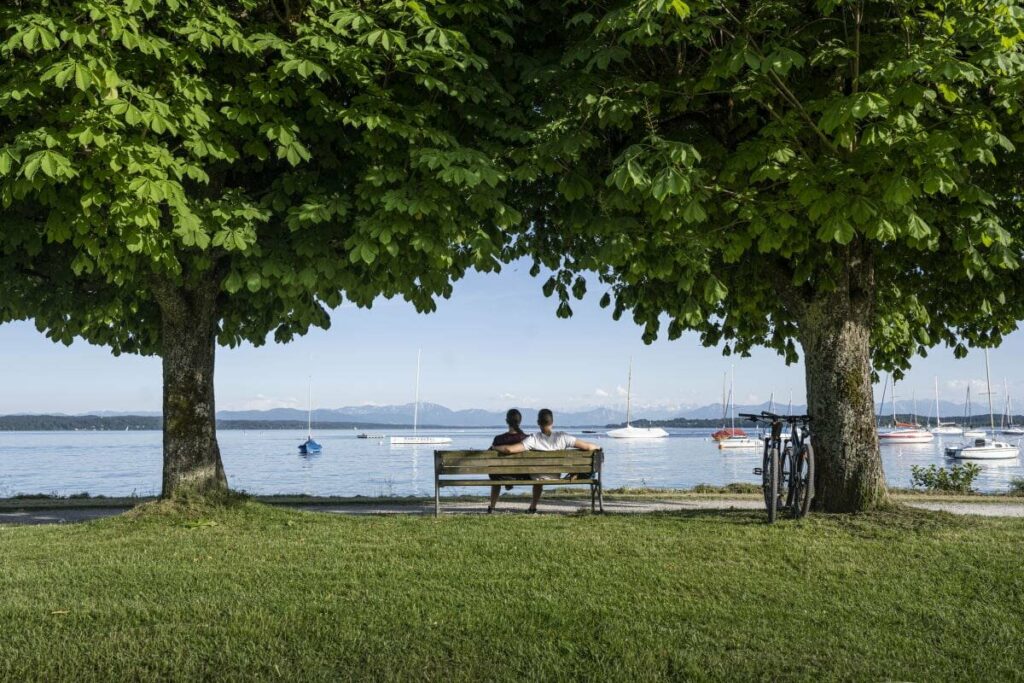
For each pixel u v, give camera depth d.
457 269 12.23
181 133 8.71
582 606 6.99
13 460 95.94
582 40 9.59
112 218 8.36
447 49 8.65
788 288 11.75
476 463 11.89
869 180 8.58
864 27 9.22
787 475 11.31
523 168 9.49
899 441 134.00
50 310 13.21
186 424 12.11
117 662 5.80
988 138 8.34
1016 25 7.75
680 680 5.59
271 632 6.37
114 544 9.61
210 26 8.56
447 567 8.26
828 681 5.55
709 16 8.42
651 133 8.91
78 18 8.04
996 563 8.34
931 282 14.48
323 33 9.06
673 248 9.95
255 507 11.98
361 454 110.06
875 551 8.91
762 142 9.08
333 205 9.34
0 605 6.96
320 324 14.39
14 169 8.30
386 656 5.91
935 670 5.78
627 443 151.75
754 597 7.36
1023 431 173.12
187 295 12.15
